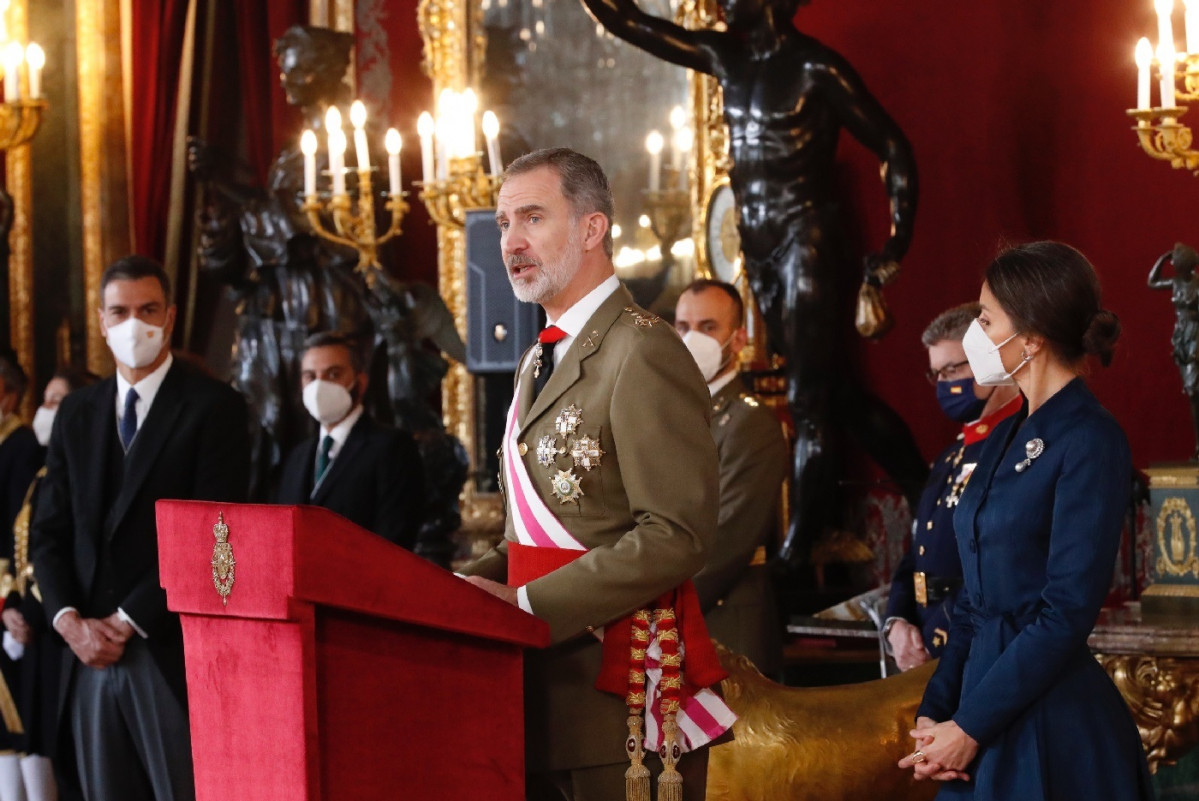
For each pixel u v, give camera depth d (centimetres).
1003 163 1143
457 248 1484
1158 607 830
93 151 1828
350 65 1556
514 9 1444
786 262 1102
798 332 1102
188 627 477
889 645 840
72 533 876
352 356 1080
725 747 686
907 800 693
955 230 1177
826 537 1151
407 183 1546
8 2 1517
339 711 439
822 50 1080
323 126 1458
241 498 885
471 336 1124
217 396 880
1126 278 1059
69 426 880
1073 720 550
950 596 769
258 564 433
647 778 513
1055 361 578
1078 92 1092
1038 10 1120
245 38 1691
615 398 507
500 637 466
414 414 1395
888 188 1057
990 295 584
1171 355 1029
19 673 1120
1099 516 544
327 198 1391
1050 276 571
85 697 846
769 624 853
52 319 1828
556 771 519
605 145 1369
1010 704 542
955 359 785
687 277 1306
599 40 1377
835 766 683
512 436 538
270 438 1420
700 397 515
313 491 1080
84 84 1834
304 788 424
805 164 1095
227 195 1454
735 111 1115
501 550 565
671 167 1320
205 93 1733
